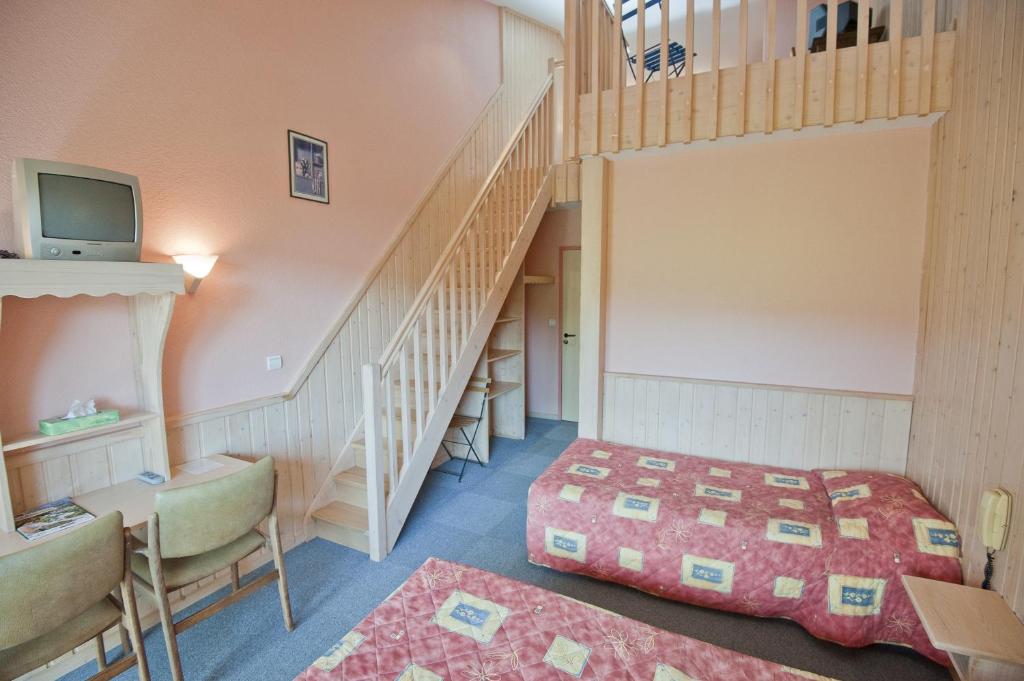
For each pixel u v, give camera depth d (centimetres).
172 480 229
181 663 212
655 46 475
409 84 391
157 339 220
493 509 358
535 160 458
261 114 282
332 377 335
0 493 178
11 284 166
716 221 317
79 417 201
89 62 208
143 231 219
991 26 202
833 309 295
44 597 151
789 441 309
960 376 220
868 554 213
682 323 333
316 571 282
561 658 152
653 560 247
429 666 149
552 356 586
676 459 316
